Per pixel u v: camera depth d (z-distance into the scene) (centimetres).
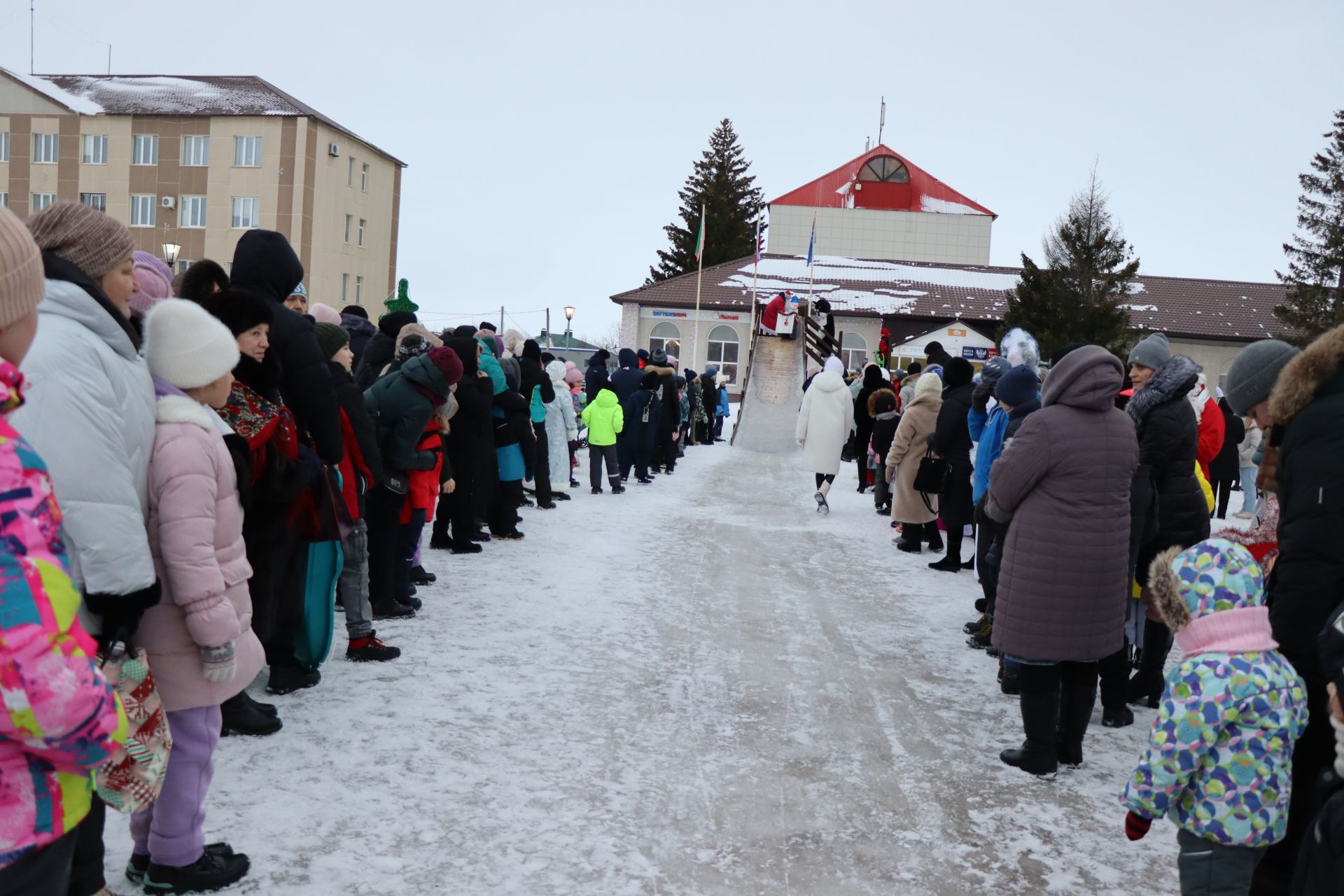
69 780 179
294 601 485
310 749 428
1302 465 300
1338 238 4909
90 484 243
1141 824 302
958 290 4862
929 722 523
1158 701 573
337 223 5069
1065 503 448
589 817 382
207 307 392
